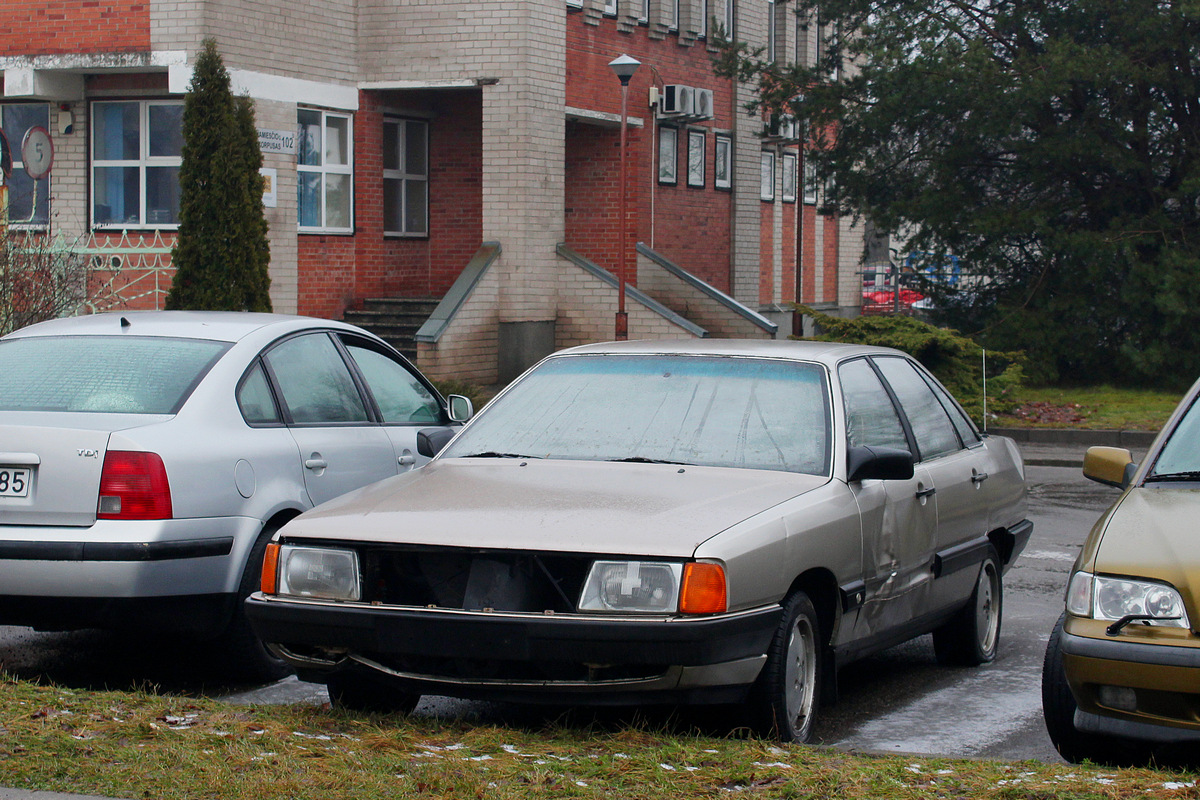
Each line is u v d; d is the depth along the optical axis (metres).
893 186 29.00
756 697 6.29
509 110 26.39
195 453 7.76
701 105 31.88
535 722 7.06
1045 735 7.28
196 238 18.97
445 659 6.18
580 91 28.70
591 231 30.81
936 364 23.02
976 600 8.88
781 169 39.38
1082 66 24.77
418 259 28.84
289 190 24.83
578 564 6.06
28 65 23.50
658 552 5.95
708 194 34.62
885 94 27.08
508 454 7.39
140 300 24.27
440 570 6.29
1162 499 6.52
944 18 27.27
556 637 5.88
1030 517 15.19
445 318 25.17
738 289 35.91
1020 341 26.91
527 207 26.53
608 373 7.86
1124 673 5.73
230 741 5.88
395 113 27.67
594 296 27.11
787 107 29.50
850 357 8.02
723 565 5.94
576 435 7.43
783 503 6.56
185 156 18.98
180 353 8.41
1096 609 5.92
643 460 7.16
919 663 9.14
